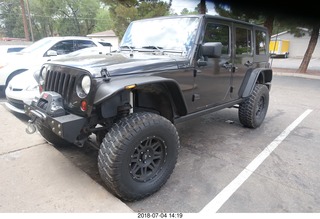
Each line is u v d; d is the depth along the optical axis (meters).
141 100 2.86
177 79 2.89
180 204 2.48
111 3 15.58
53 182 2.56
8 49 9.35
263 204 2.51
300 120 5.44
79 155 3.40
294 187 2.83
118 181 2.29
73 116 2.35
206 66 3.30
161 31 3.48
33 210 2.15
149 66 2.62
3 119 4.29
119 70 2.38
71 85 2.42
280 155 3.64
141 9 14.90
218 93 3.71
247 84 4.38
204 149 3.79
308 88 9.98
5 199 2.27
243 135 4.43
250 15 14.83
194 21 3.24
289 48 33.47
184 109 3.02
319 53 31.89
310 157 3.60
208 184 2.84
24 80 4.69
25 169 2.78
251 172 3.13
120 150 2.25
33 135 3.68
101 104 2.29
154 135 2.46
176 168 3.19
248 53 4.36
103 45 8.52
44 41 7.33
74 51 7.19
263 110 4.89
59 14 43.88
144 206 2.44
